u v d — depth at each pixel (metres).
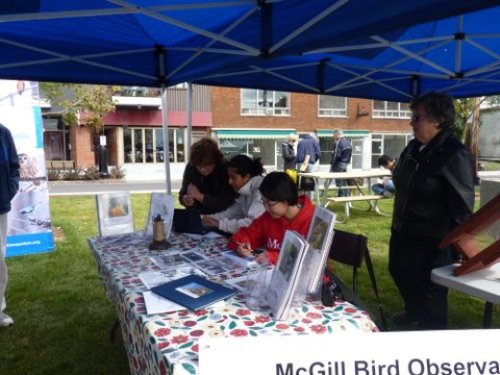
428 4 1.59
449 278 1.75
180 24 2.40
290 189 2.01
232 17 2.70
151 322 1.38
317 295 1.58
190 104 4.35
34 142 5.00
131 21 2.90
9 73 3.22
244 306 1.51
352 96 4.92
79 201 9.68
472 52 4.07
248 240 2.22
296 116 20.83
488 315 1.93
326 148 21.52
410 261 2.57
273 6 2.33
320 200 8.29
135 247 2.43
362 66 4.41
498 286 1.64
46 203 5.14
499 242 1.63
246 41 2.62
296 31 2.20
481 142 21.66
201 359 0.93
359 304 1.60
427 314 2.56
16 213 4.96
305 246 1.38
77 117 16.69
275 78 4.49
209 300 1.53
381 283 4.03
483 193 4.80
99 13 2.24
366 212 7.73
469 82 4.84
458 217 2.25
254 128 20.19
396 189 2.61
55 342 2.95
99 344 2.92
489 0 1.42
